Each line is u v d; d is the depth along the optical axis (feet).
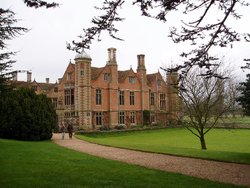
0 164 40.91
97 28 22.29
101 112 153.58
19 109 84.99
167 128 166.50
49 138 91.04
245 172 39.11
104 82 156.25
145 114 173.58
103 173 36.65
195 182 32.71
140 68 175.73
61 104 154.71
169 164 45.37
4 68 46.11
